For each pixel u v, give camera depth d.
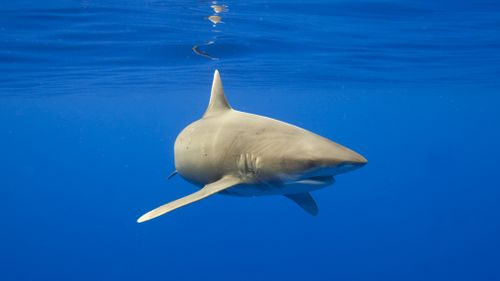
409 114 68.00
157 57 17.23
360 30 13.81
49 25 12.47
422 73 22.83
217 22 12.73
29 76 21.03
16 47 14.88
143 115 75.94
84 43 14.70
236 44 15.48
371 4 11.24
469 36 14.56
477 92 34.69
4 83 23.48
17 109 46.81
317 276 38.78
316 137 5.74
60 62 17.47
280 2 10.98
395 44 15.69
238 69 20.78
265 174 5.62
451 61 18.95
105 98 38.75
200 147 6.86
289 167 5.27
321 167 5.07
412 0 10.93
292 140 5.67
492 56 17.78
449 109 55.56
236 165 6.12
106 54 16.41
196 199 5.38
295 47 16.05
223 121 6.87
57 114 61.12
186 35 14.11
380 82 27.22
